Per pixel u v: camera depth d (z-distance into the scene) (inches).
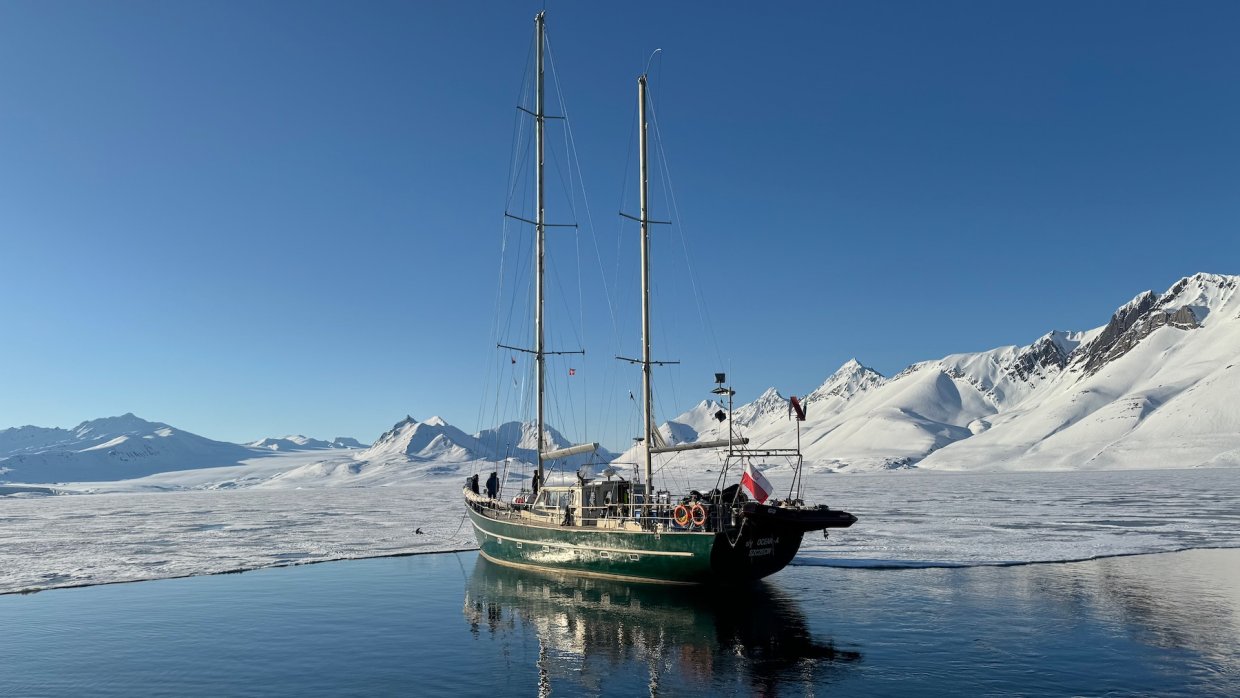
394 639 1093.1
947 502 3828.7
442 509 4065.0
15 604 1370.6
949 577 1517.0
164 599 1405.0
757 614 1210.6
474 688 866.8
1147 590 1339.8
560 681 887.7
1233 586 1369.3
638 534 1409.9
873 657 956.0
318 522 3139.8
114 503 5816.9
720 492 1413.6
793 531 1407.5
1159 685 826.8
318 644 1067.9
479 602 1348.4
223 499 6043.3
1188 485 5378.9
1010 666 903.7
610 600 1343.5
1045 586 1397.6
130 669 952.9
